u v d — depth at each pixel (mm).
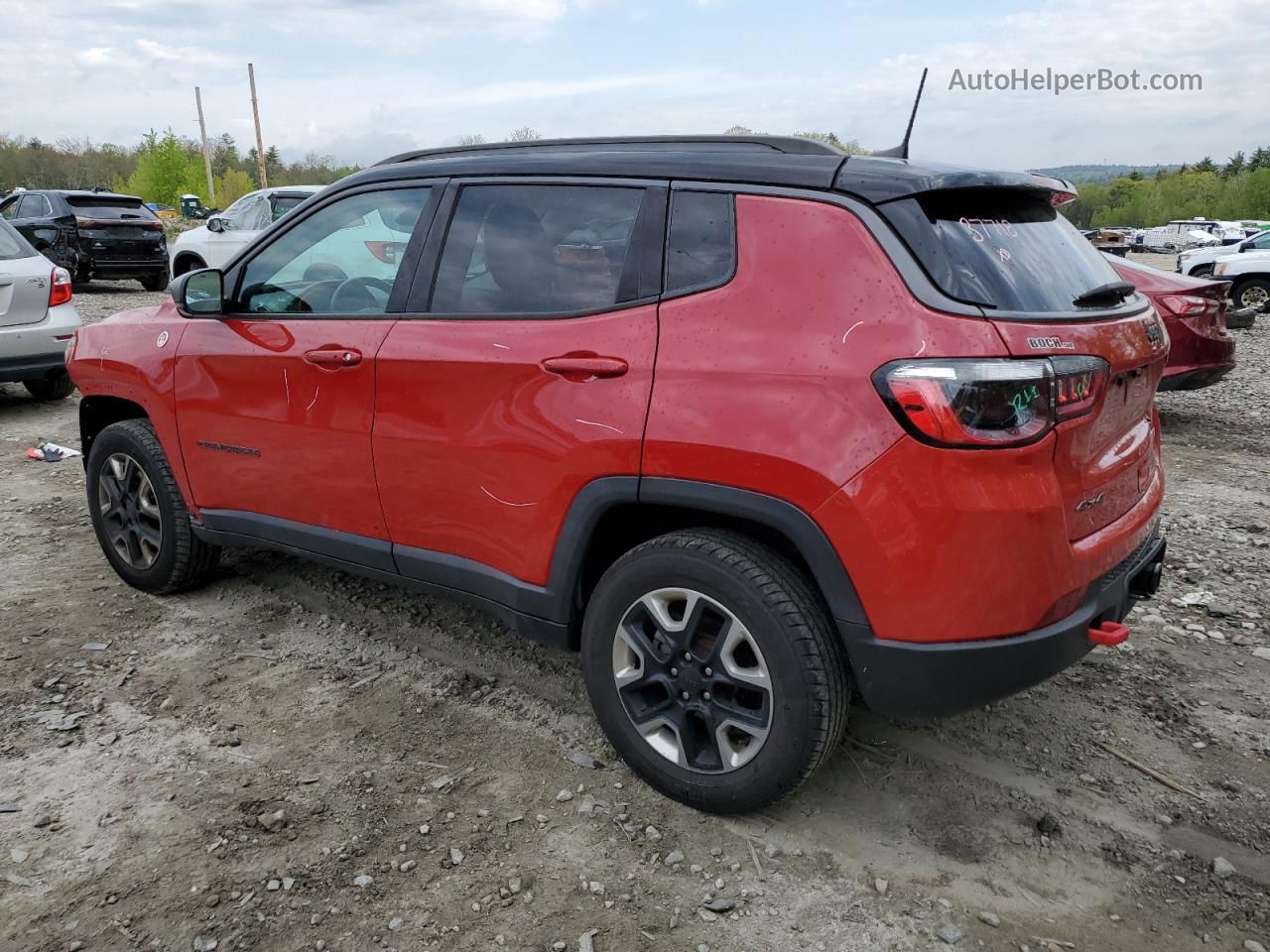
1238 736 3100
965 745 3035
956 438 2145
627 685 2713
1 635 3736
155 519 4035
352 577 4348
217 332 3568
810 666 2375
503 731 3107
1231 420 7797
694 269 2535
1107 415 2473
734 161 2566
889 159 2494
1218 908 2355
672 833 2607
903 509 2193
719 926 2289
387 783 2816
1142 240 69312
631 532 2891
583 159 2822
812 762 2434
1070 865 2504
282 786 2795
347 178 3365
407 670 3508
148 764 2902
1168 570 4465
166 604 4055
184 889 2381
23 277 7141
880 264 2277
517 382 2744
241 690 3352
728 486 2389
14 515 5184
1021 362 2170
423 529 3078
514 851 2533
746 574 2414
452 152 3201
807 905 2354
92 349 4062
